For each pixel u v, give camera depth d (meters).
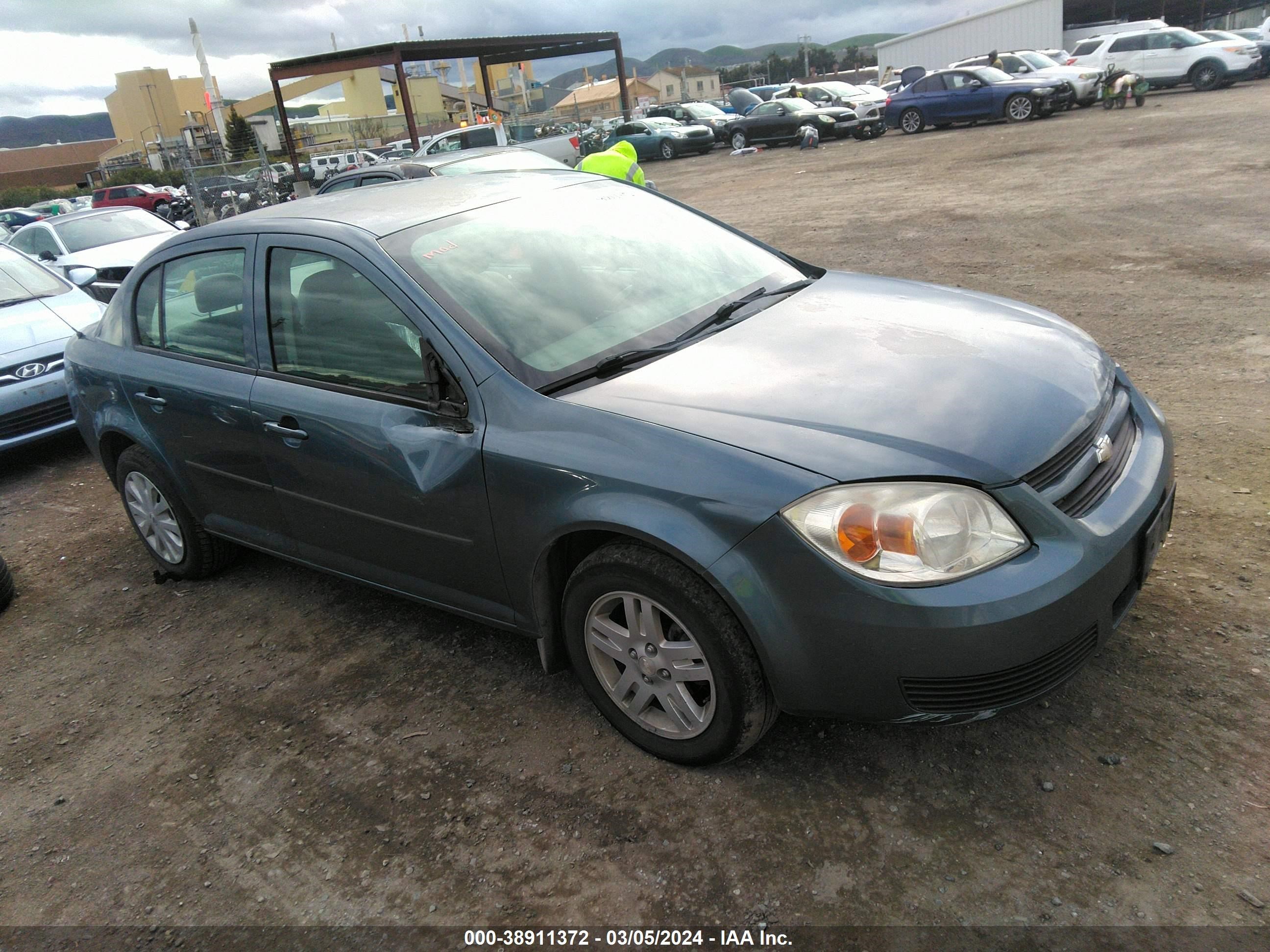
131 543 4.91
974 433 2.28
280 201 23.14
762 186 17.20
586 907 2.26
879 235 10.46
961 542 2.12
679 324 3.00
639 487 2.35
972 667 2.11
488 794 2.67
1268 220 8.60
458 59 27.75
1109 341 5.82
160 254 3.87
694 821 2.46
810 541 2.15
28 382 6.12
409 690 3.23
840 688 2.23
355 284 3.02
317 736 3.05
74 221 11.94
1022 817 2.31
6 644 4.00
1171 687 2.67
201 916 2.40
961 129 22.97
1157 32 22.69
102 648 3.85
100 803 2.89
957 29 34.12
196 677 3.52
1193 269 7.28
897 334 2.82
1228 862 2.11
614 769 2.70
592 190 3.72
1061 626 2.14
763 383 2.55
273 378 3.29
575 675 3.18
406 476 2.86
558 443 2.51
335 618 3.81
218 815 2.76
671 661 2.50
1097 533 2.25
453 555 2.91
